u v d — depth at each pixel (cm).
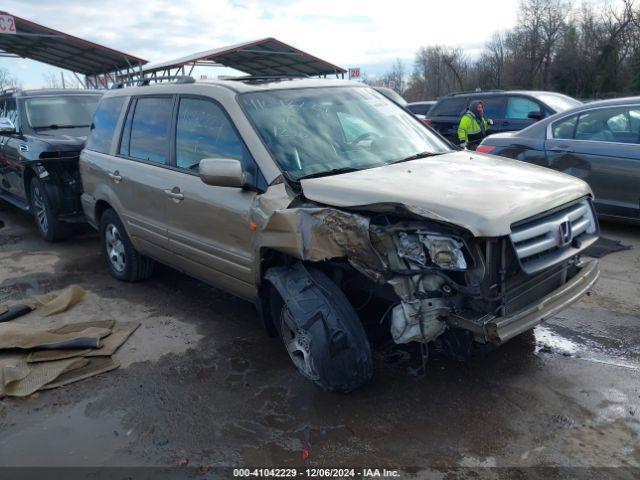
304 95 439
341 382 327
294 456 299
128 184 514
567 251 330
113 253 589
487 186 330
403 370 376
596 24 4988
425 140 457
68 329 463
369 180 346
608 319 441
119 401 360
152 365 405
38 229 834
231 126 404
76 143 719
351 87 480
